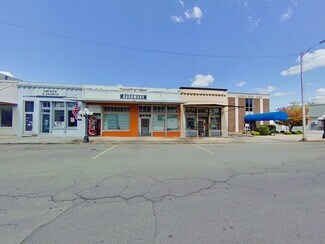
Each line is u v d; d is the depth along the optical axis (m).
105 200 4.05
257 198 4.15
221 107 22.50
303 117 18.80
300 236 2.78
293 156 9.44
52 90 19.98
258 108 32.34
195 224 3.10
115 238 2.72
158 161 8.02
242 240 2.69
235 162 7.86
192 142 16.22
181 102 20.38
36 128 19.72
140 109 21.11
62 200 4.05
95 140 16.45
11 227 3.01
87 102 20.17
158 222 3.16
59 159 8.43
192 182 5.21
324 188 4.78
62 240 2.67
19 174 6.01
